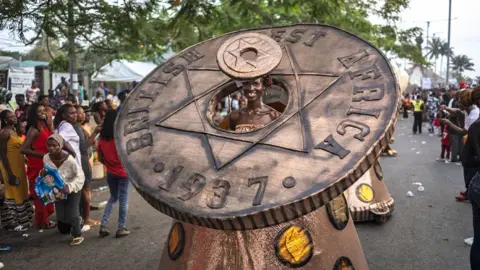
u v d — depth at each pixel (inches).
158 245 214.7
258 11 336.8
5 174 244.2
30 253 208.2
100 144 226.1
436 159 467.8
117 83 1006.4
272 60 105.3
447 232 216.2
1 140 240.8
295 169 84.4
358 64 101.3
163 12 296.7
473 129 153.6
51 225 250.8
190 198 85.1
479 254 141.1
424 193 304.3
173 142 100.5
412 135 767.7
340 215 113.5
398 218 240.1
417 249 193.3
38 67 719.1
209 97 112.8
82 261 196.7
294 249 102.6
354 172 80.0
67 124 236.2
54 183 208.4
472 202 141.6
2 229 247.8
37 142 239.8
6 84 544.4
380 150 84.0
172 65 127.2
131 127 108.7
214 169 90.1
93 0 261.6
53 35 252.4
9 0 221.1
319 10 354.9
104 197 321.4
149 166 95.9
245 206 79.7
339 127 89.0
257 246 102.2
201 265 104.8
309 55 110.4
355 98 93.6
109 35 288.0
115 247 213.9
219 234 105.0
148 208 288.0
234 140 96.0
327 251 106.0
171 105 112.5
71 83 414.3
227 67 105.8
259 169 86.8
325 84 100.5
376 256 186.1
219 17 303.7
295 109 97.4
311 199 78.0
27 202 251.4
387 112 87.3
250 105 116.4
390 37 824.3
